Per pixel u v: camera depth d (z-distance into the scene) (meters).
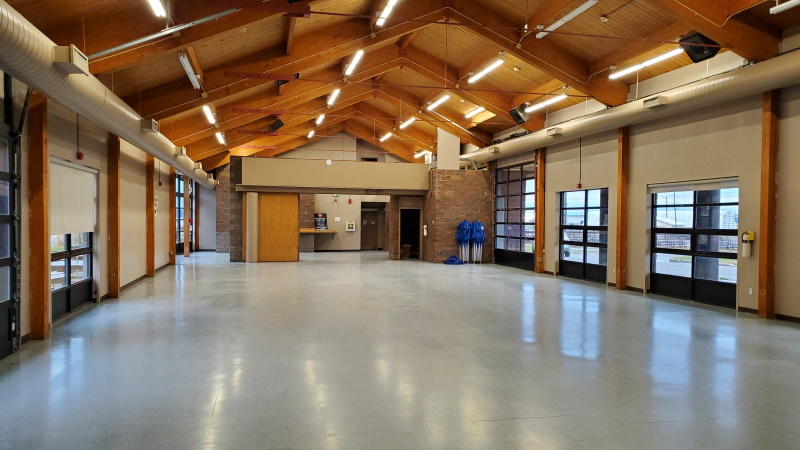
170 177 14.70
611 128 9.92
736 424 3.25
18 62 4.01
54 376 4.14
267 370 4.33
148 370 4.32
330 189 15.71
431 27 11.13
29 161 5.30
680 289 8.82
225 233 21.00
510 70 11.65
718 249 8.07
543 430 3.12
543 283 10.77
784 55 6.54
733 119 7.70
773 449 2.90
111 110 6.13
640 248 9.60
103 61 6.36
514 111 12.05
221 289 9.49
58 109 6.17
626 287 9.95
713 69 8.20
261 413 3.36
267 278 11.34
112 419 3.24
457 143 15.84
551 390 3.87
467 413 3.39
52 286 6.34
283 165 15.36
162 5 5.28
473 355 4.87
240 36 8.22
